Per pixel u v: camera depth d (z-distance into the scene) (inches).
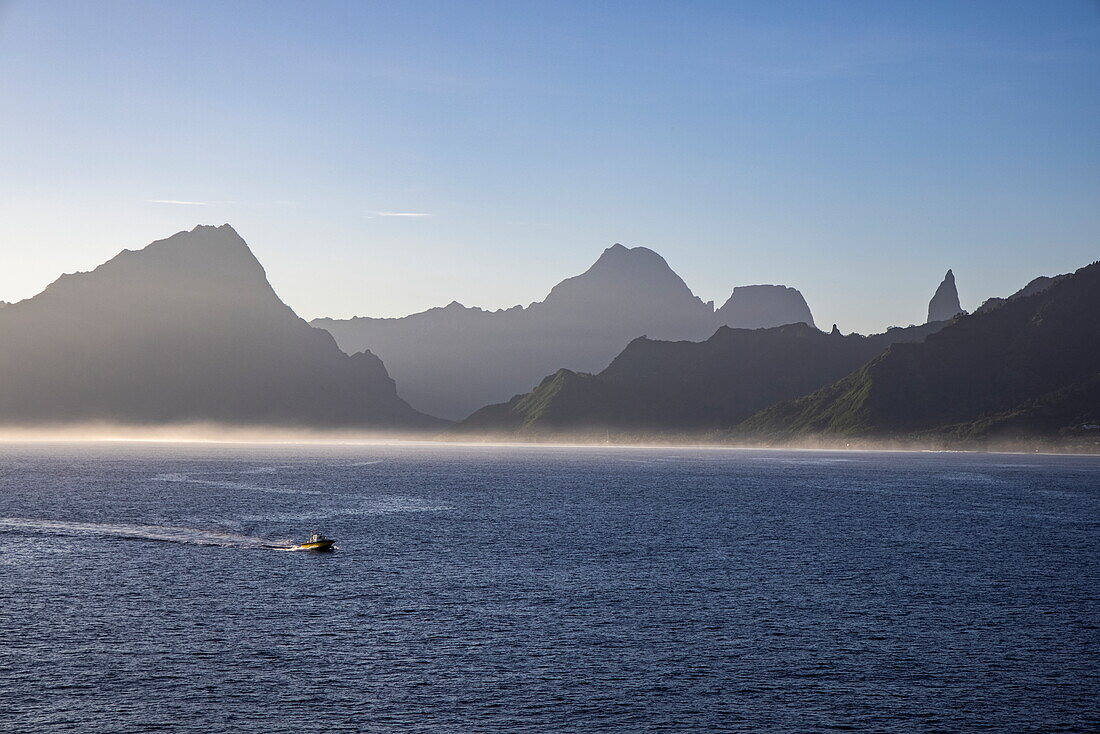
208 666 1975.9
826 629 2331.4
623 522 4598.9
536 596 2674.7
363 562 3216.0
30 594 2591.0
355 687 1867.6
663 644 2180.1
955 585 2918.3
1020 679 1968.5
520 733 1664.6
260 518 4569.4
